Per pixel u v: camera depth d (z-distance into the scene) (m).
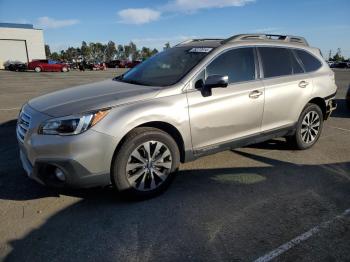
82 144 3.47
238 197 4.11
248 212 3.75
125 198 3.93
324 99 5.90
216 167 5.05
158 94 3.99
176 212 3.75
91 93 4.09
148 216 3.66
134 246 3.15
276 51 5.30
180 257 3.00
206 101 4.27
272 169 4.99
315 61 5.90
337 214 3.71
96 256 3.02
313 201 4.01
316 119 5.88
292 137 5.71
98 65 49.69
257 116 4.89
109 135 3.58
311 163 5.26
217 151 4.59
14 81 21.98
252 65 4.92
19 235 3.30
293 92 5.32
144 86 4.24
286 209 3.82
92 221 3.56
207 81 4.14
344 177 4.73
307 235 3.32
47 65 39.56
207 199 4.05
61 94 4.25
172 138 4.06
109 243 3.20
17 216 3.64
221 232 3.37
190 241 3.23
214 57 4.49
